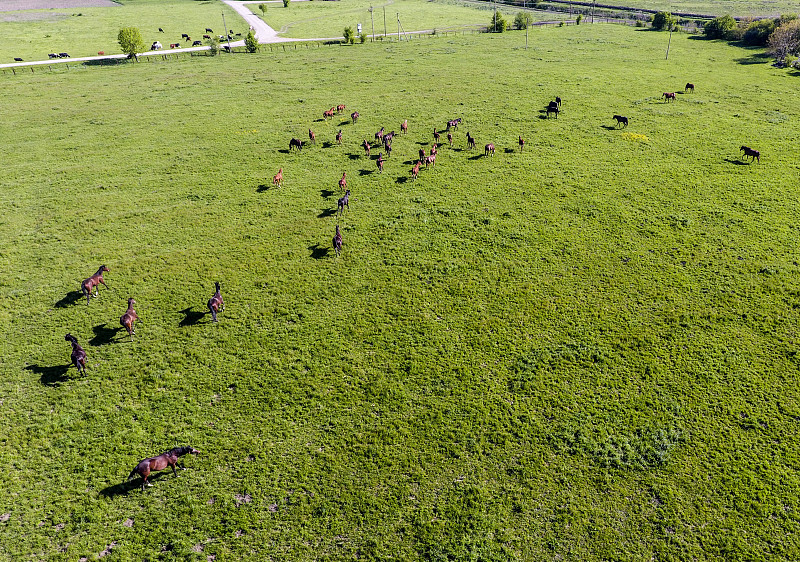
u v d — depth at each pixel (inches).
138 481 794.2
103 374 996.6
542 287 1231.5
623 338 1069.8
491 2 6830.7
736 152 1884.8
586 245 1381.6
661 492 772.6
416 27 5044.3
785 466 805.2
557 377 980.6
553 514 746.8
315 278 1288.1
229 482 796.0
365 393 955.3
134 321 1127.0
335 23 5418.3
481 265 1317.7
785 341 1042.1
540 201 1605.6
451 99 2603.3
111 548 700.0
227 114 2472.9
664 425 876.6
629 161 1851.6
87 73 3358.8
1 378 985.5
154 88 2957.7
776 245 1341.0
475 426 887.1
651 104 2425.0
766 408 901.2
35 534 714.8
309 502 767.7
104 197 1706.4
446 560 690.8
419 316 1150.3
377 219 1536.7
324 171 1854.1
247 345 1074.7
